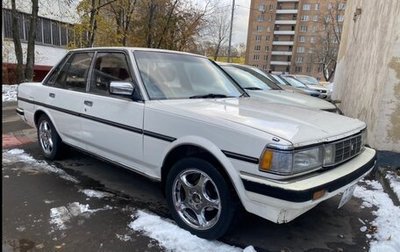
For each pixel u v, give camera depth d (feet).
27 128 22.30
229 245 9.20
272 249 9.25
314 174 8.21
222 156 8.45
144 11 77.71
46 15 59.36
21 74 44.93
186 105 10.05
